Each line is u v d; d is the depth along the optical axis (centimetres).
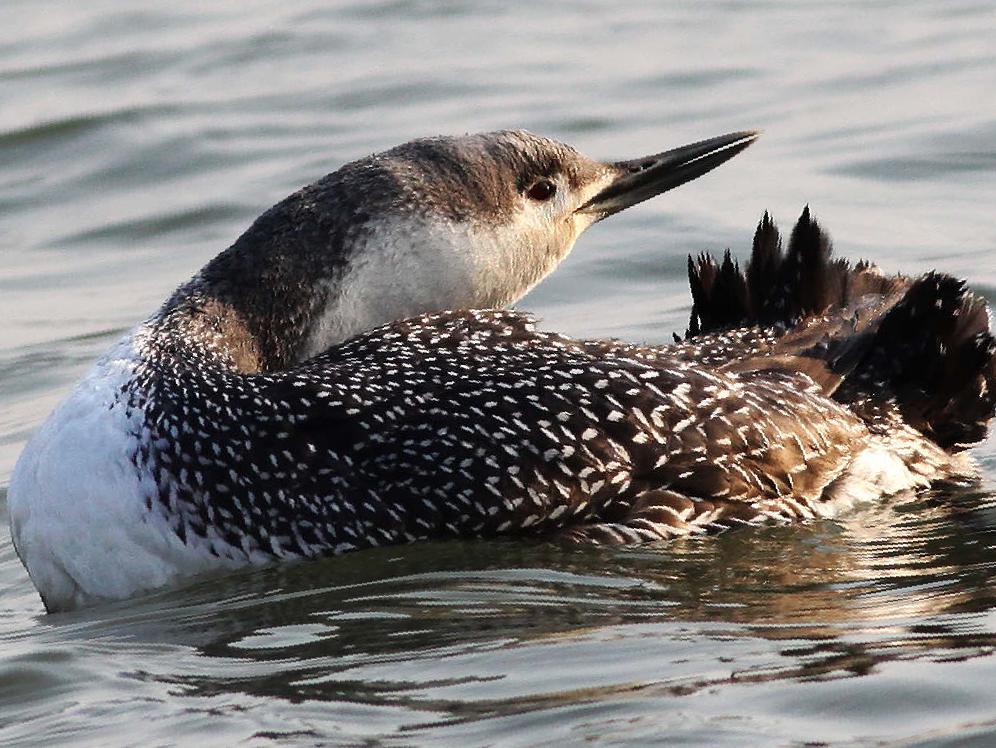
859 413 1170
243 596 1020
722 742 764
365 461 1051
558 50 2467
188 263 1836
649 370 1090
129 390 1075
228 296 1168
